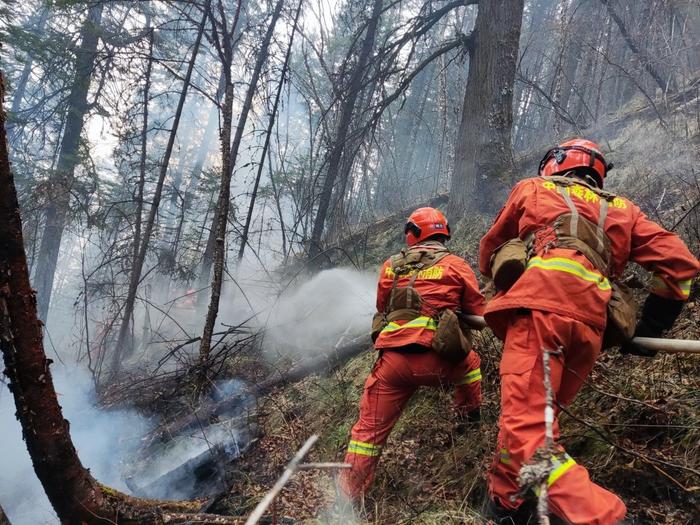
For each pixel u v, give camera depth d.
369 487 2.82
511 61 6.45
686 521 2.08
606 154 6.86
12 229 2.21
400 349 2.86
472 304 2.98
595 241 2.04
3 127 2.19
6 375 2.28
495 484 2.17
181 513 2.62
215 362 4.84
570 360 2.00
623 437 2.52
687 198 4.25
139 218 7.66
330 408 3.99
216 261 4.93
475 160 6.38
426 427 3.30
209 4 5.42
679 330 3.04
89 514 2.42
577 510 1.68
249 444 3.86
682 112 6.62
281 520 2.55
